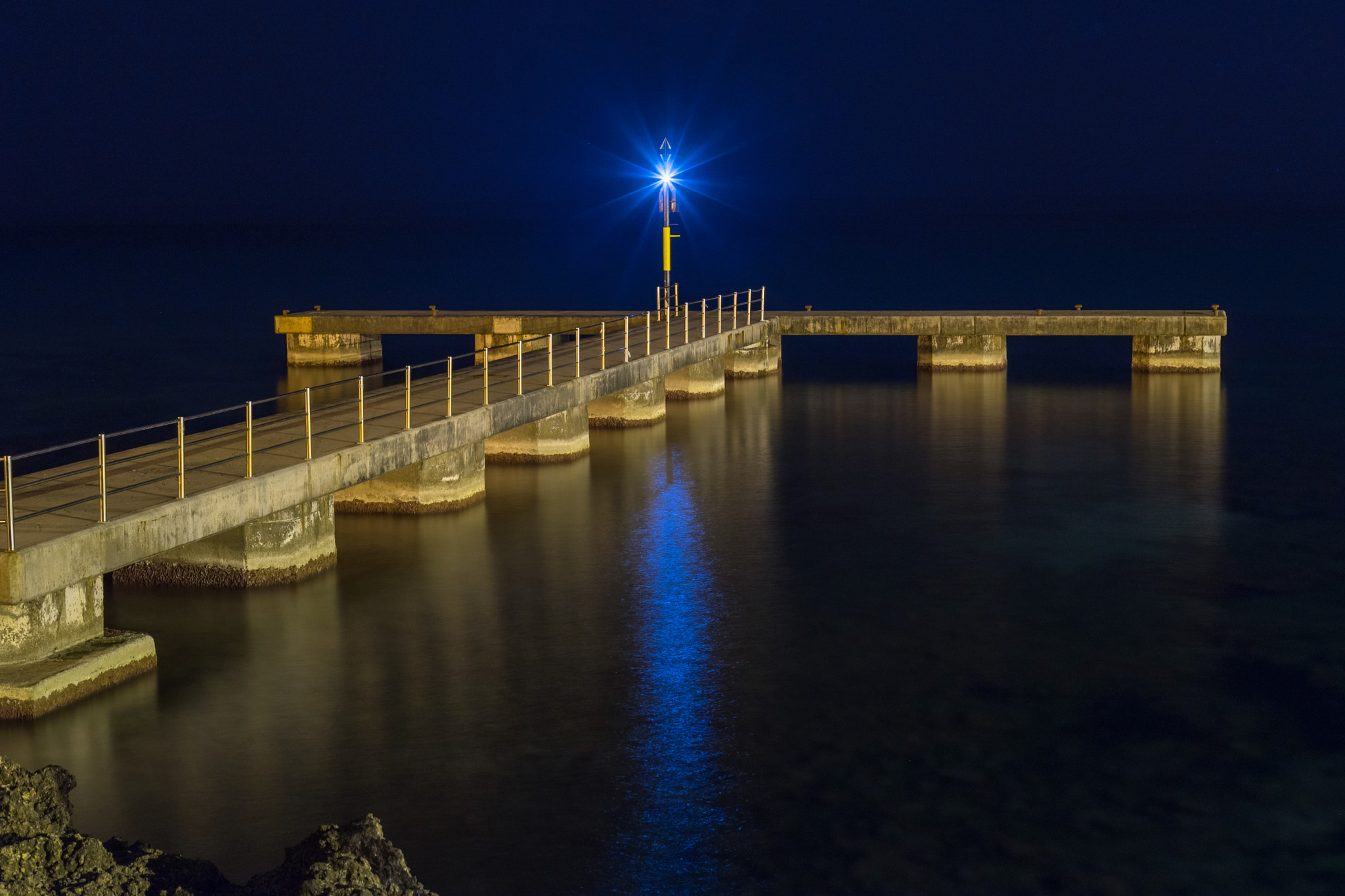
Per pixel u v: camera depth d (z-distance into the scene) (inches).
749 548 839.1
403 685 605.3
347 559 800.9
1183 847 470.3
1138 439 1189.7
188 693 591.8
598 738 550.6
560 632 677.9
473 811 489.1
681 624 692.7
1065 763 533.0
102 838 463.8
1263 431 1221.1
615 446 1158.3
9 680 550.3
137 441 1208.8
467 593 739.4
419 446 818.8
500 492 976.3
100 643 593.3
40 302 2578.7
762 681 613.9
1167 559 815.1
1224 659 645.3
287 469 697.0
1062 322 1576.0
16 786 389.4
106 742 540.1
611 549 832.9
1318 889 446.3
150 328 2110.0
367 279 3221.0
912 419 1301.7
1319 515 918.4
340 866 356.8
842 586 759.7
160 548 610.5
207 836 467.2
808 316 1614.2
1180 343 1556.3
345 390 1466.5
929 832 478.3
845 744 548.4
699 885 444.5
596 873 450.0
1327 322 2073.1
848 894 439.5
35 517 599.8
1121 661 642.8
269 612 698.8
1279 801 503.2
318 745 541.0
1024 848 468.4
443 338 2047.2
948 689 606.9
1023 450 1146.7
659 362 1191.6
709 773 521.3
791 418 1310.3
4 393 1466.5
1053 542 853.8
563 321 1553.9
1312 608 720.3
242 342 1925.4
